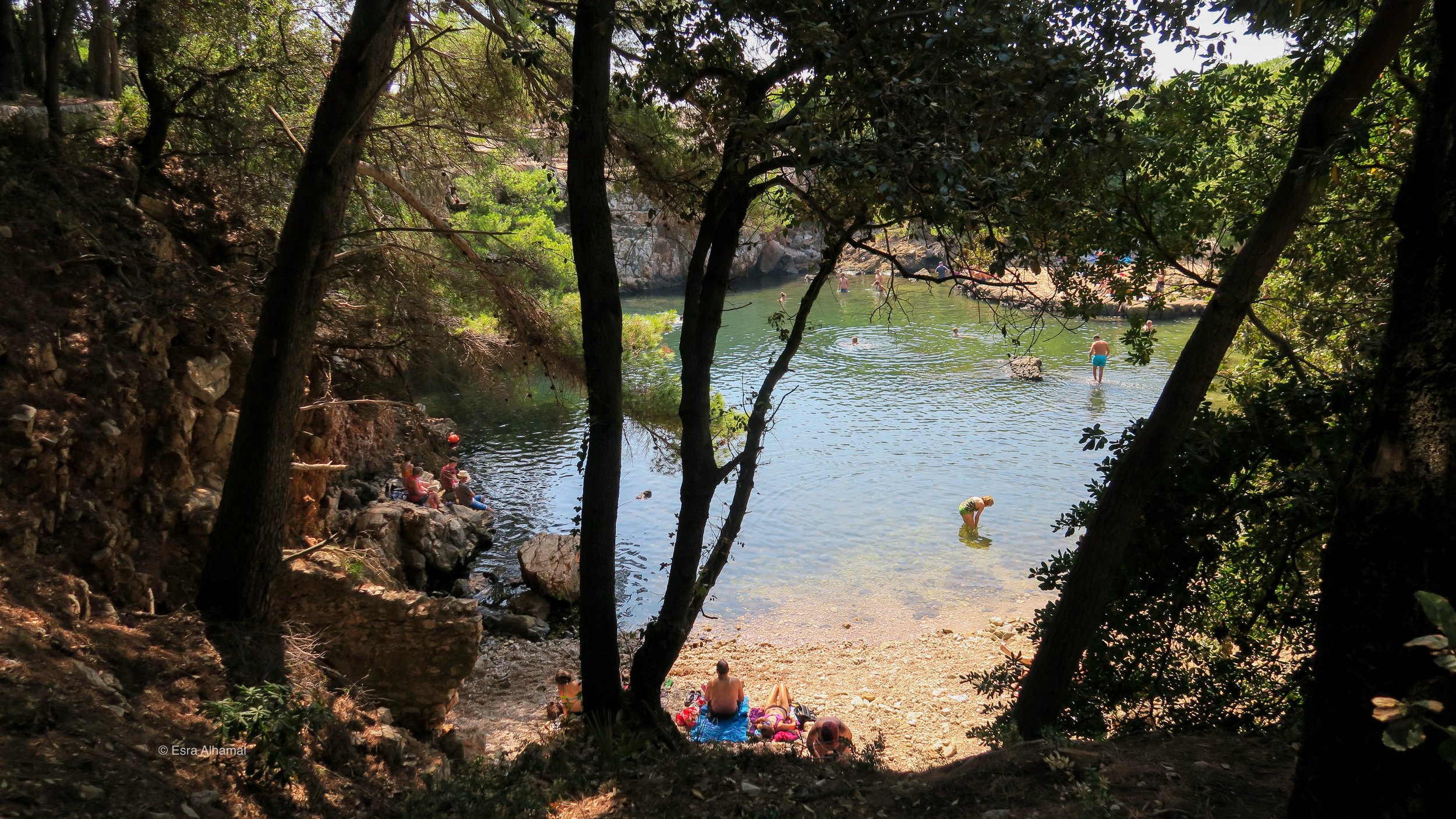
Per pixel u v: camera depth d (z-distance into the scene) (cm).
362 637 856
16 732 451
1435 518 259
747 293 5269
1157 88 752
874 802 479
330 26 1200
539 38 1073
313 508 1150
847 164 572
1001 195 580
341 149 805
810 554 1702
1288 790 423
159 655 658
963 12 585
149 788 456
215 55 1312
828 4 709
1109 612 698
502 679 1260
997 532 1780
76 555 712
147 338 902
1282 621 679
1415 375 278
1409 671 260
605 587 788
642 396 1316
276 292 795
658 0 774
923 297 4912
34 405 744
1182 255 793
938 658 1309
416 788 673
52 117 1062
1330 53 721
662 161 995
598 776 610
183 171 1259
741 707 1120
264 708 546
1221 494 687
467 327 1383
